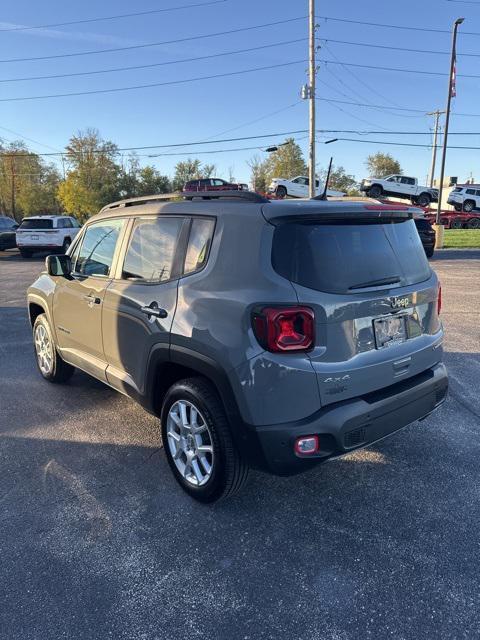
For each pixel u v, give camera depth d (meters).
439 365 3.42
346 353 2.71
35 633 2.20
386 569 2.56
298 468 2.66
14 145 77.25
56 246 20.50
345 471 3.54
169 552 2.72
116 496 3.26
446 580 2.48
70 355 4.65
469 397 4.86
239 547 2.76
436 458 3.70
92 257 4.22
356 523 2.95
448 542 2.76
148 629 2.22
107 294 3.79
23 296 11.54
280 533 2.87
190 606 2.35
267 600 2.38
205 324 2.83
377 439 2.88
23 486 3.39
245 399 2.65
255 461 2.73
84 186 66.69
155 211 3.46
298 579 2.51
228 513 3.07
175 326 3.03
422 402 3.16
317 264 2.65
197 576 2.54
